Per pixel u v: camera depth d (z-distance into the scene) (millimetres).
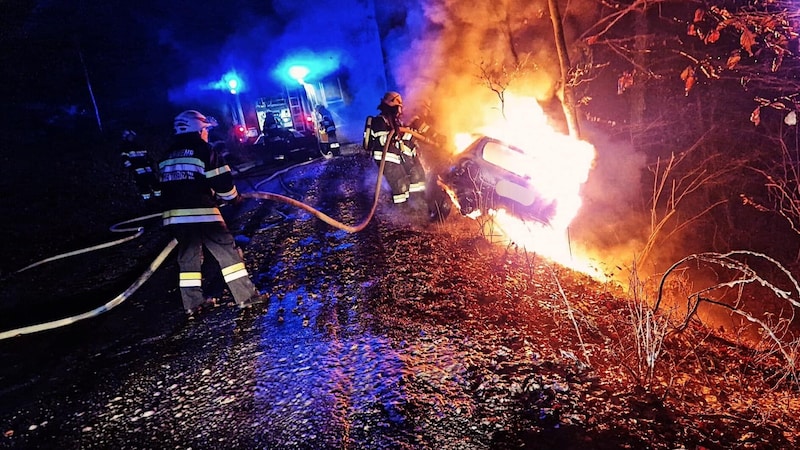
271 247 6629
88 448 2967
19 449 3035
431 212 6914
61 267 7160
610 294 4980
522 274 5176
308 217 8008
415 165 7145
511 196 6414
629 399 2906
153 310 5082
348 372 3324
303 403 3045
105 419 3250
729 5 6117
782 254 8859
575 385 3020
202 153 4469
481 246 5906
